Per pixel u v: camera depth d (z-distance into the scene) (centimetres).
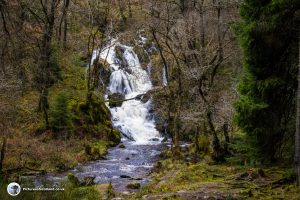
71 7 3531
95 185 1472
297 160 960
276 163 1221
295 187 964
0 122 2247
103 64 3562
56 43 2784
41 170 1872
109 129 2955
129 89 3634
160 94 3197
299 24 1064
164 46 3027
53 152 2166
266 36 1106
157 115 3309
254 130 1155
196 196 952
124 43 3922
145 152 2584
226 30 2227
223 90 2434
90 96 2969
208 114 1823
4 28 1127
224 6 2177
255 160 1249
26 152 2038
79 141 2566
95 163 2214
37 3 2653
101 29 3519
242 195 929
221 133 2039
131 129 3175
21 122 2498
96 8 3369
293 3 1036
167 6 2330
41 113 2636
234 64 2567
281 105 1160
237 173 1191
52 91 2889
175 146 2261
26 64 1878
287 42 1118
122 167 2123
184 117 2220
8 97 2206
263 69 1159
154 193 1123
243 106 1139
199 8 2298
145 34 3922
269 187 990
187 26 2305
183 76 2591
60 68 2984
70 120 2659
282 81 1116
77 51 3597
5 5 1123
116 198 1231
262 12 1115
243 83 1185
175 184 1194
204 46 2345
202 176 1237
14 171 1784
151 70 3794
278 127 1160
